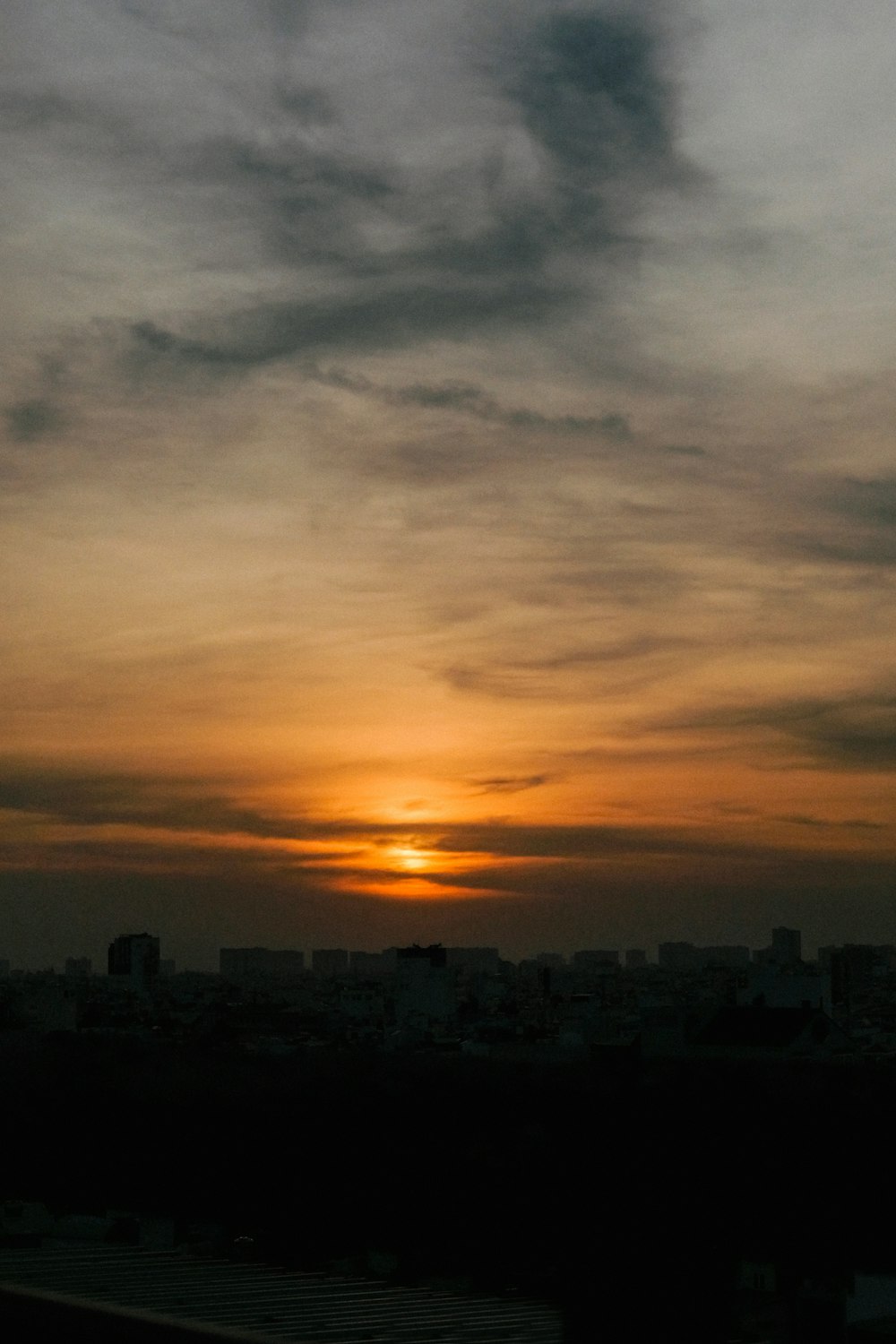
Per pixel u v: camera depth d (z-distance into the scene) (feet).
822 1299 18.31
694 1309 15.52
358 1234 18.07
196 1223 20.16
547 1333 16.17
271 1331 16.17
